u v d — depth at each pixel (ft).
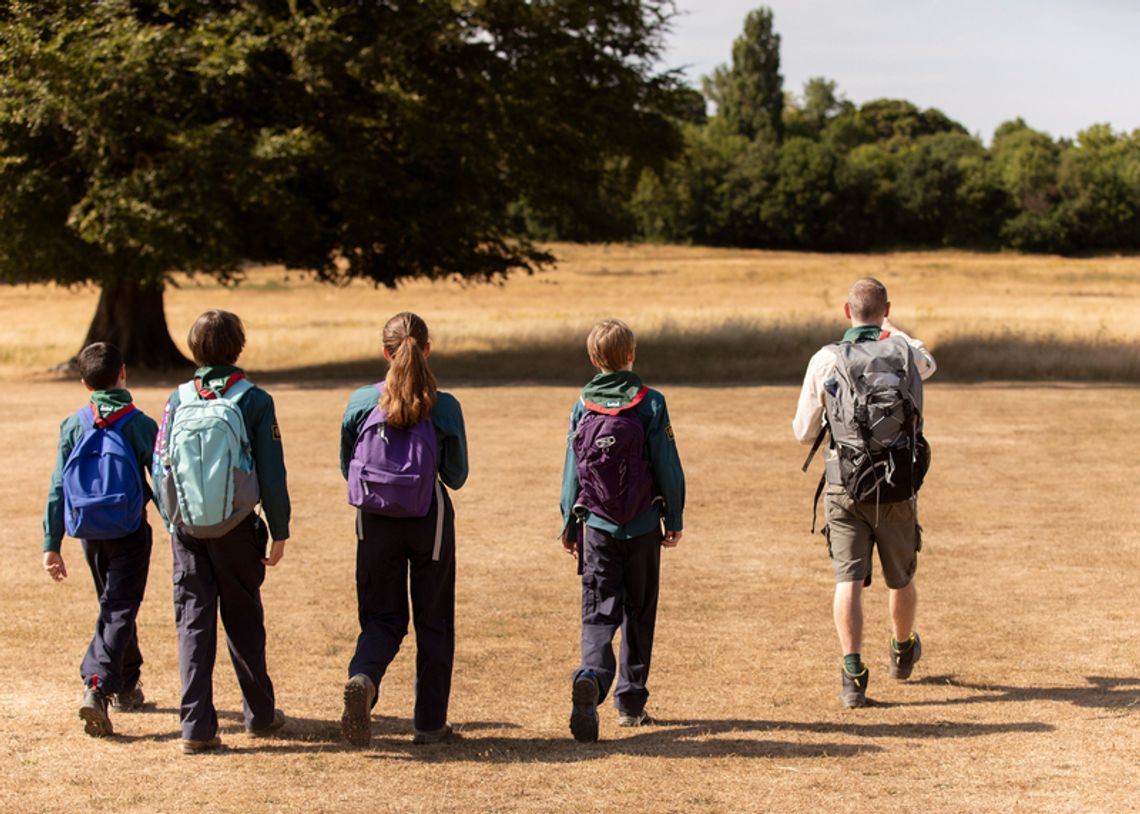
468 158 72.84
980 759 13.89
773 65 467.11
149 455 15.55
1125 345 76.38
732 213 370.12
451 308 157.99
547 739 15.05
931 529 29.53
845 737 14.97
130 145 68.03
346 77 71.15
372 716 16.42
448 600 14.90
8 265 71.36
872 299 16.88
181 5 69.21
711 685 17.69
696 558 26.78
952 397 58.44
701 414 52.90
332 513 32.09
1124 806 12.21
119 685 15.14
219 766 13.88
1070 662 18.62
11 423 51.03
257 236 73.05
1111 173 370.73
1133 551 26.94
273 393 63.41
